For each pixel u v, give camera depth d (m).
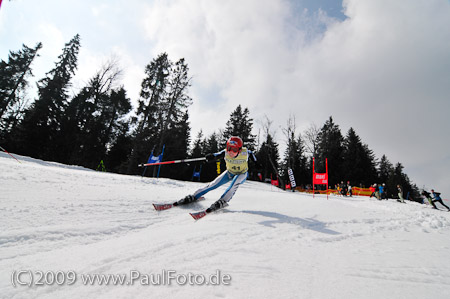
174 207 3.70
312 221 3.24
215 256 1.63
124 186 5.11
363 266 1.69
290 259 1.71
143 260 1.50
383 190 14.16
